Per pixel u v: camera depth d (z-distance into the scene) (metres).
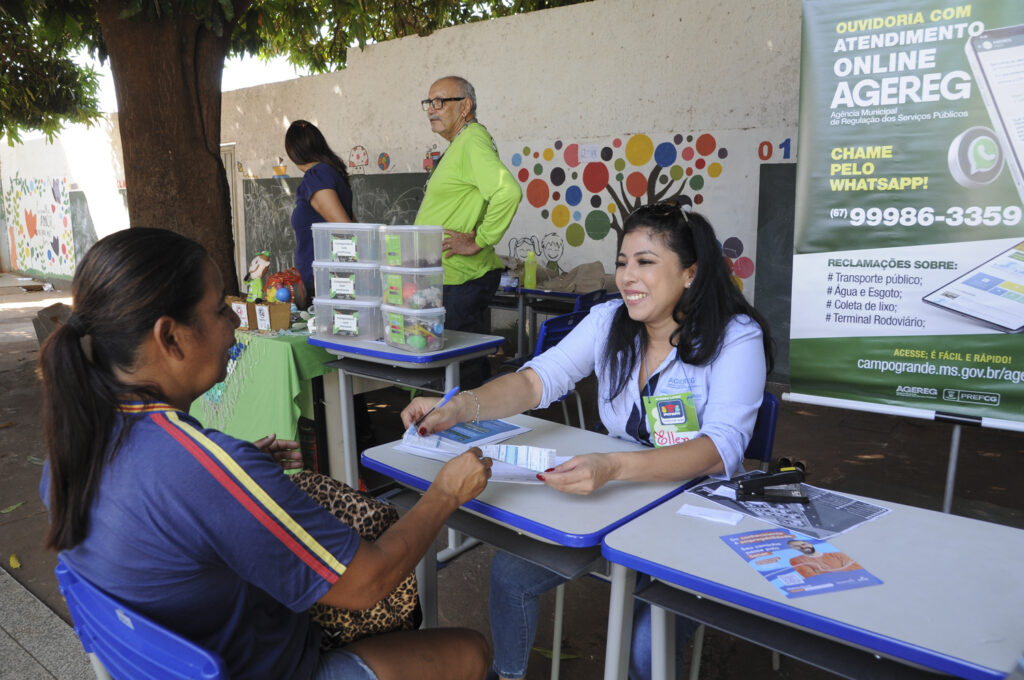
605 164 6.13
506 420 2.11
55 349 0.99
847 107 2.24
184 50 4.64
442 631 1.41
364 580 1.11
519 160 6.74
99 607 1.05
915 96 2.12
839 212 2.31
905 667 1.08
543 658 2.31
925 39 2.08
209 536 0.99
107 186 11.96
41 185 13.79
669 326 1.90
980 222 2.08
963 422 2.17
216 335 1.13
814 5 2.25
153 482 0.98
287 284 3.52
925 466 3.90
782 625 1.19
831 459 4.03
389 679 1.27
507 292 5.70
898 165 2.18
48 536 1.03
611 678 1.41
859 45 2.19
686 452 1.65
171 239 1.08
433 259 2.91
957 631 1.03
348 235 3.09
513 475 1.65
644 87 5.78
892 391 2.30
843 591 1.14
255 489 1.01
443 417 1.93
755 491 1.52
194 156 4.75
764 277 5.39
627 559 1.28
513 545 1.51
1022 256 2.03
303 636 1.22
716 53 5.35
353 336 3.15
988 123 2.02
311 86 8.55
